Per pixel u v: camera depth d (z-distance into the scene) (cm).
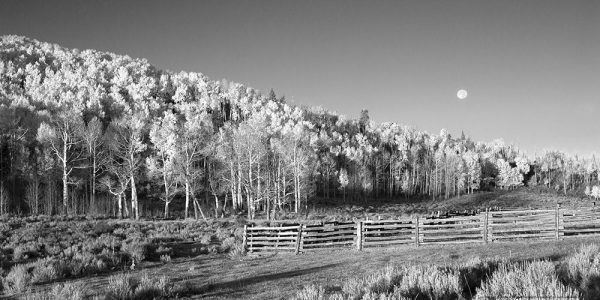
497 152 16638
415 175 11712
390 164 11544
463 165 11988
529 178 15088
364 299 668
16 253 1819
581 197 11825
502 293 594
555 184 14338
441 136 18062
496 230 1947
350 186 9788
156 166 5272
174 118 8150
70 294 1080
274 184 5416
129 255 1927
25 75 12081
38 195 4853
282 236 2355
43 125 5419
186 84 14900
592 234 1891
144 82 12888
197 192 5256
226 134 5862
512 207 8194
